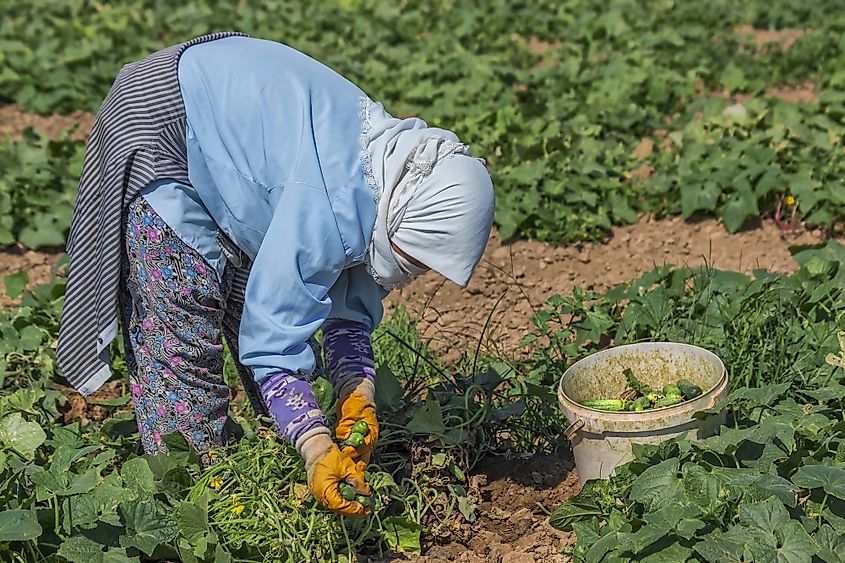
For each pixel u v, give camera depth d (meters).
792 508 8.26
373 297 8.74
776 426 8.73
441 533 9.45
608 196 16.61
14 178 17.34
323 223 7.62
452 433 9.85
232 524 8.84
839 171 16.20
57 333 12.88
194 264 8.60
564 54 25.94
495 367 11.08
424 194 7.67
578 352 11.84
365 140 7.86
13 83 23.48
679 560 8.06
